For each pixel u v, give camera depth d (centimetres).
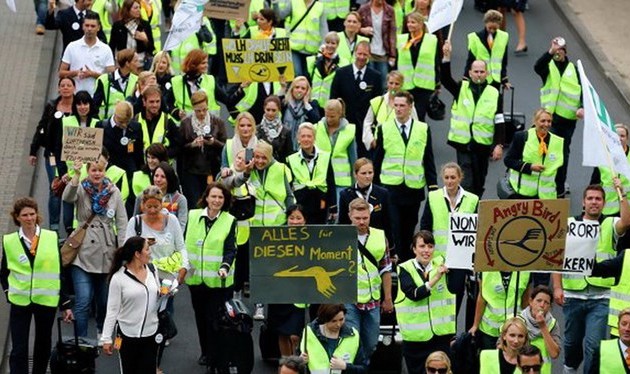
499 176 6316
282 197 5216
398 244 5516
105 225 4934
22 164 6378
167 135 5516
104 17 6925
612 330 4597
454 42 7706
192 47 6606
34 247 4656
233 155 5369
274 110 5516
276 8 6681
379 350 4816
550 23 8031
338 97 6056
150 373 4578
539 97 7081
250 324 4750
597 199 4634
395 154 5453
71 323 5162
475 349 4544
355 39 6469
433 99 6475
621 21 7981
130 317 4519
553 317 4806
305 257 4241
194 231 4819
